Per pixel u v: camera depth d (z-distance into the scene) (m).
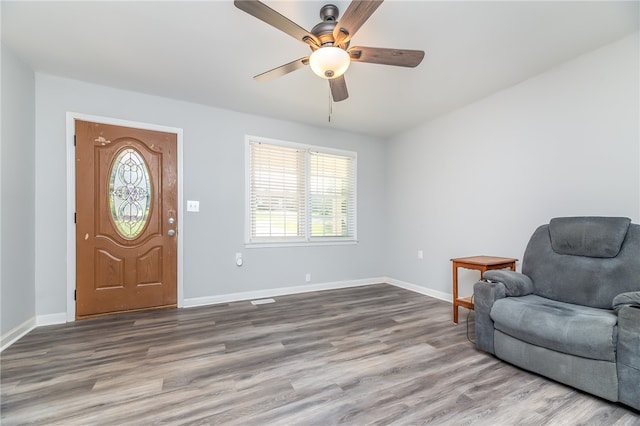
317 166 4.25
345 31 1.71
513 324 1.95
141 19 1.98
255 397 1.64
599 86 2.32
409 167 4.32
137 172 3.11
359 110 3.59
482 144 3.25
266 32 2.12
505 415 1.49
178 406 1.55
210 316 3.01
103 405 1.56
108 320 2.86
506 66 2.58
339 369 1.95
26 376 1.84
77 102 2.86
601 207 2.32
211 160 3.49
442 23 2.01
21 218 2.47
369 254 4.64
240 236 3.65
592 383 1.61
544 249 2.36
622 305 1.63
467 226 3.42
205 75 2.76
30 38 2.19
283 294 3.92
